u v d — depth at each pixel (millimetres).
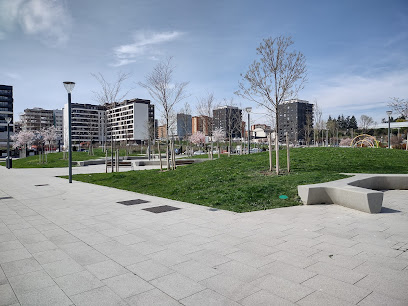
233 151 50250
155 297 3467
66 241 5691
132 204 9547
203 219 7293
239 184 11086
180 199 10055
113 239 5793
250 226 6555
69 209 8867
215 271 4180
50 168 27484
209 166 15477
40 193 12242
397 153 17453
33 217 7820
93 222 7215
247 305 3254
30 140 51531
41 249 5230
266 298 3398
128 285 3791
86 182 16000
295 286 3680
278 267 4277
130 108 122688
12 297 3498
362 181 9906
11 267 4414
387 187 10875
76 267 4398
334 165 14258
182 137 78375
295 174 12039
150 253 4965
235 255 4793
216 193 10227
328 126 83438
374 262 4418
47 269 4332
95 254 4949
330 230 6133
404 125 61125
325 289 3590
